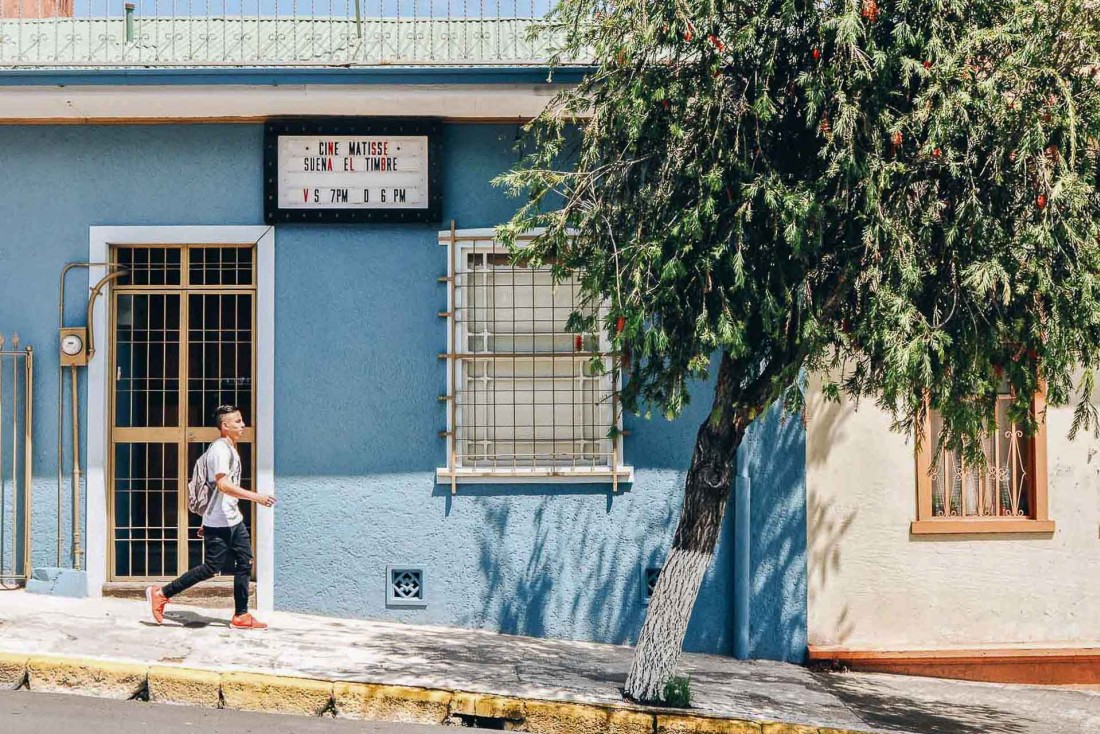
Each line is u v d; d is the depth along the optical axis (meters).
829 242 6.89
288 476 9.35
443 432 9.35
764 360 7.43
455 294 9.40
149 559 9.48
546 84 8.73
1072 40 6.48
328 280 9.41
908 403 6.88
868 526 9.39
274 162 9.34
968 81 6.43
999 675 9.33
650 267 6.73
